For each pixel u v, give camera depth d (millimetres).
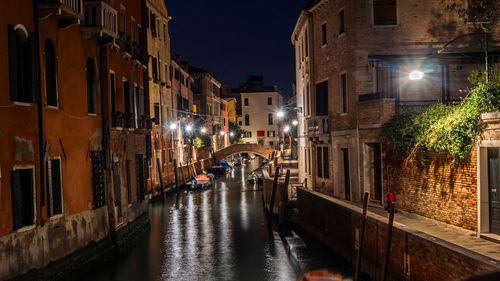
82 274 11984
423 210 13383
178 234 18703
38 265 10141
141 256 15125
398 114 15000
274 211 22734
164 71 35406
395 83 17406
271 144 82688
